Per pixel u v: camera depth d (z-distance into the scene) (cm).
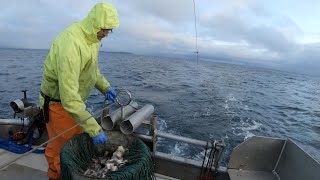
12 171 303
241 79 3819
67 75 201
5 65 3159
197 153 753
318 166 217
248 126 1155
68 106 206
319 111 1923
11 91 1516
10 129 358
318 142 1130
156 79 2562
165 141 815
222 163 705
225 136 971
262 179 269
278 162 274
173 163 298
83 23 218
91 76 241
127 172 191
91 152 247
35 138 347
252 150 274
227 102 1658
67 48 202
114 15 209
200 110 1334
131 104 293
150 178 222
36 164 319
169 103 1452
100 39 227
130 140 256
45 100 239
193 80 2828
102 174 204
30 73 2439
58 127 243
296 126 1355
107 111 270
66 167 196
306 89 4016
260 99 2075
